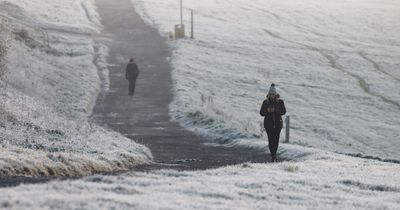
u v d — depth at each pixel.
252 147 85.81
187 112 123.00
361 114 177.25
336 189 47.78
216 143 92.62
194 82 173.75
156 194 35.59
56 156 53.69
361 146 143.50
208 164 68.69
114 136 87.31
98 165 56.28
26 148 58.00
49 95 129.38
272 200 39.59
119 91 155.00
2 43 107.69
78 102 133.00
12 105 83.38
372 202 41.78
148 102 141.00
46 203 28.06
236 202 36.44
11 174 45.72
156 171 52.38
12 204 27.06
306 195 42.59
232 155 79.00
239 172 54.59
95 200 29.83
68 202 28.62
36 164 49.34
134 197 32.91
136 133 103.06
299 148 81.00
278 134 70.81
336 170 60.84
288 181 49.81
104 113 127.56
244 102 167.00
